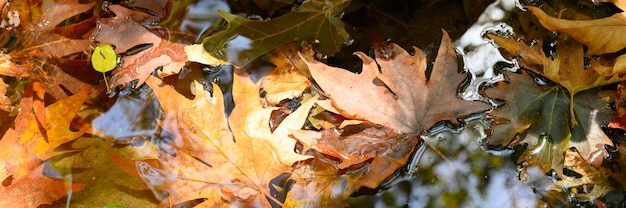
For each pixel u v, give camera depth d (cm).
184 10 132
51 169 127
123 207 122
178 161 124
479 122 126
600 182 123
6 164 124
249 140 124
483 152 125
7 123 127
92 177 127
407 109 125
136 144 128
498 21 130
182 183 124
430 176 125
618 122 124
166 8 132
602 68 124
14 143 125
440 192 124
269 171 124
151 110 129
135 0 132
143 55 130
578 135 124
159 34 131
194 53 129
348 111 125
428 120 125
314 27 130
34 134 125
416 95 125
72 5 131
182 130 125
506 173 125
